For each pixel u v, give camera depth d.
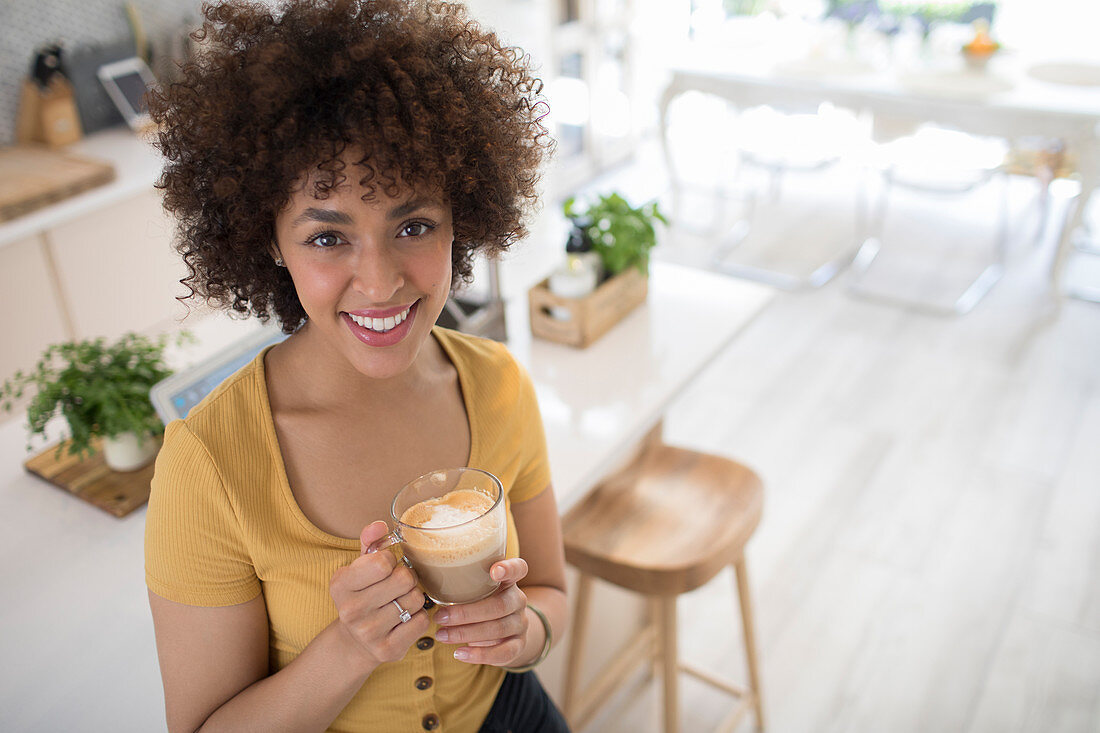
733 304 2.24
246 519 0.87
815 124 4.89
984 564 2.69
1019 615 2.51
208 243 0.88
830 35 4.37
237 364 1.48
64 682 1.20
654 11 5.88
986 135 3.80
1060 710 2.24
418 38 0.82
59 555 1.43
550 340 2.09
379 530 0.83
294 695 0.88
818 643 2.45
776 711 2.26
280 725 0.88
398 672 0.97
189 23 3.88
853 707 2.27
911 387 3.54
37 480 1.59
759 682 2.14
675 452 2.06
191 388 1.43
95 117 3.61
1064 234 3.86
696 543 1.77
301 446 0.91
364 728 1.00
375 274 0.79
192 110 0.81
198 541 0.86
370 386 0.94
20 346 2.94
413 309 0.85
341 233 0.80
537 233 2.64
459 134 0.83
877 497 2.97
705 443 3.25
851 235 4.79
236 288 0.93
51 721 1.14
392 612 0.83
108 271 3.16
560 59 4.96
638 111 5.94
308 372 0.92
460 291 1.10
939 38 4.26
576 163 5.40
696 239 4.84
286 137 0.75
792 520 2.88
